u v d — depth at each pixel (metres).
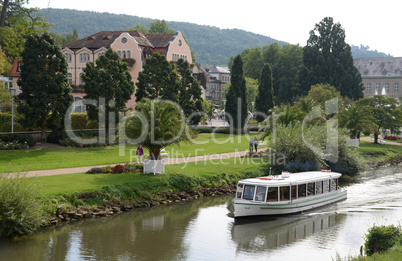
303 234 27.33
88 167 38.09
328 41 115.31
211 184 38.38
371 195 38.41
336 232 27.72
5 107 60.34
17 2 63.97
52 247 23.52
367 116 64.69
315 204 33.88
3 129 52.84
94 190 30.41
